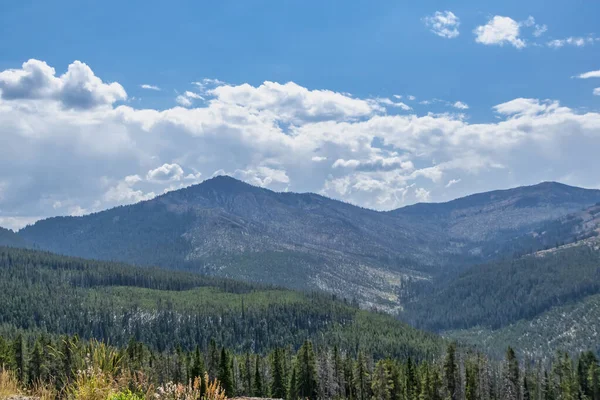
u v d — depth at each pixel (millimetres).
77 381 16859
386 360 125812
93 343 18250
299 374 121625
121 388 16953
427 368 129125
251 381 124625
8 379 18891
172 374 86750
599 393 124750
